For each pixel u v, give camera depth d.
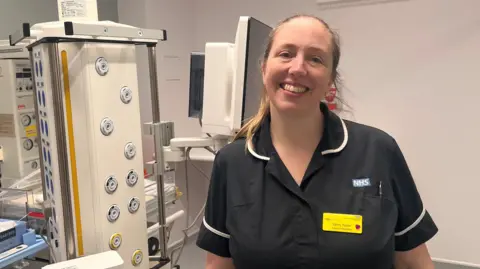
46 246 1.89
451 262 3.22
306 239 1.15
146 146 3.45
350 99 3.38
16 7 2.81
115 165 1.67
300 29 1.15
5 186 2.37
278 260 1.16
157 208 2.12
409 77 3.18
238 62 1.81
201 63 2.23
